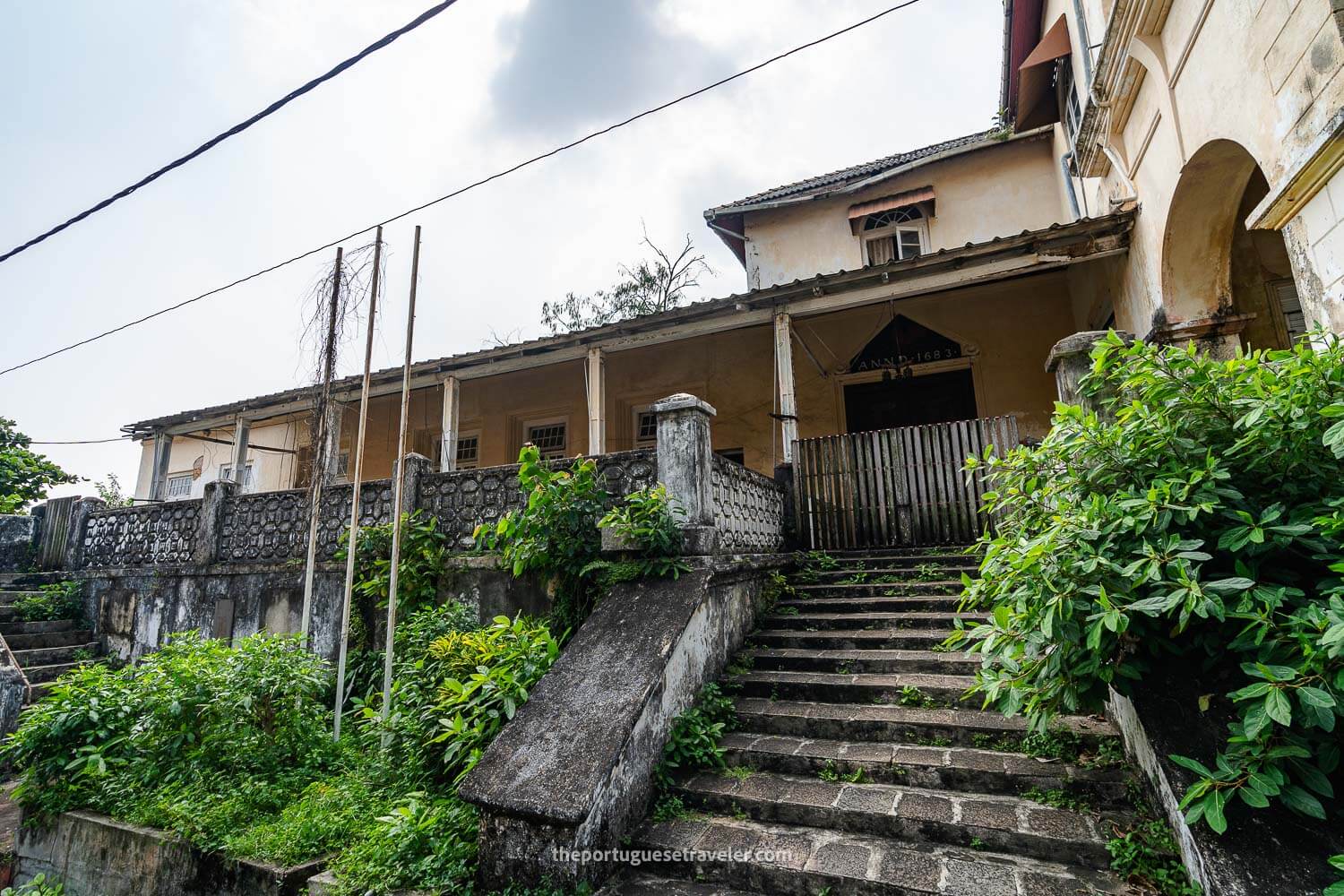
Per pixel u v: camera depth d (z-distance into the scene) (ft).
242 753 15.05
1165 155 17.85
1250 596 7.91
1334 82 10.42
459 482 19.79
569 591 16.02
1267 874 6.77
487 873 9.58
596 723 10.86
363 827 11.87
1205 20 14.61
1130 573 8.27
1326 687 6.86
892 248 36.76
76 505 30.63
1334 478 8.49
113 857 13.30
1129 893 7.82
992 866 8.70
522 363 31.07
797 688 13.71
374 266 17.42
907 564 19.67
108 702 15.72
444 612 17.69
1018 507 11.57
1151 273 19.80
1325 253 11.05
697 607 13.65
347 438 42.42
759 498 19.93
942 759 10.95
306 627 17.06
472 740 11.82
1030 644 9.46
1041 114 32.55
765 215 39.58
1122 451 9.74
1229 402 9.09
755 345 34.96
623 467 17.20
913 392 32.71
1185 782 7.91
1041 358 30.25
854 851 9.37
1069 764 10.37
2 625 26.45
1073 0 24.54
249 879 11.18
